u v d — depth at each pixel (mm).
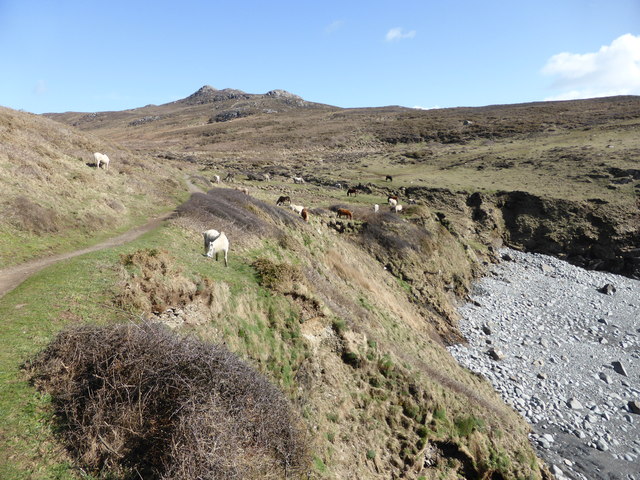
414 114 128750
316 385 12859
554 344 26750
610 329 28969
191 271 13938
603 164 56156
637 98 111750
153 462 6418
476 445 14422
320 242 27062
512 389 21172
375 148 92625
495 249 44844
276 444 8117
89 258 13484
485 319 30328
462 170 65562
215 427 6559
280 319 14273
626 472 15938
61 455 6191
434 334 26406
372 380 14562
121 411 6637
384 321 22047
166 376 7098
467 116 112938
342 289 22828
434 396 14820
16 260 13703
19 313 9305
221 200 27953
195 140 109000
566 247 44125
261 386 8562
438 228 38406
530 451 15883
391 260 32156
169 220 22422
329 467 10359
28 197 18109
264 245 21828
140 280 11953
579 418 19094
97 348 7273
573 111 101812
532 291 35750
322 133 106438
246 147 94062
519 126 91750
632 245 41469
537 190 51125
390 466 12289
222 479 6238
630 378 22875
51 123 41625
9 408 6543
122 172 31953
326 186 56688
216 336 11484
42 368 7316
